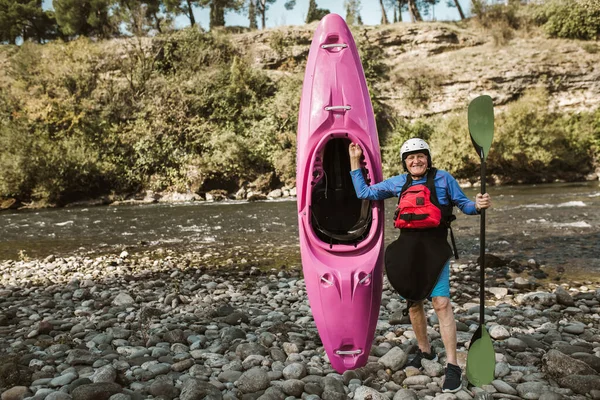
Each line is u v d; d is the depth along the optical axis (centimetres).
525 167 2320
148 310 481
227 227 1211
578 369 298
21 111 2416
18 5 4175
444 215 300
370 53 2931
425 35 2950
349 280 330
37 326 434
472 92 2623
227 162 2255
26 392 292
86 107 2480
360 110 365
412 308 327
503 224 1015
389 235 973
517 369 321
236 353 359
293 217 1353
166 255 880
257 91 2656
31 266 825
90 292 617
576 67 2584
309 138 364
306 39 3031
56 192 2119
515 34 2984
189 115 2548
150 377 318
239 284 638
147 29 3028
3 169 2047
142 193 2297
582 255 705
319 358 352
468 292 556
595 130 2431
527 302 497
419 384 303
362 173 362
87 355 354
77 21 4028
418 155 306
